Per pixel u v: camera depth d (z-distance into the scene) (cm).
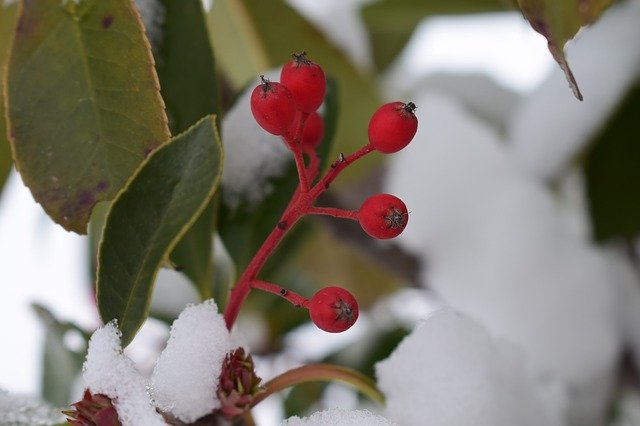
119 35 30
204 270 33
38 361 41
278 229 29
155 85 30
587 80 42
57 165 31
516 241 43
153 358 46
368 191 51
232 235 34
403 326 47
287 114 28
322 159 34
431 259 44
